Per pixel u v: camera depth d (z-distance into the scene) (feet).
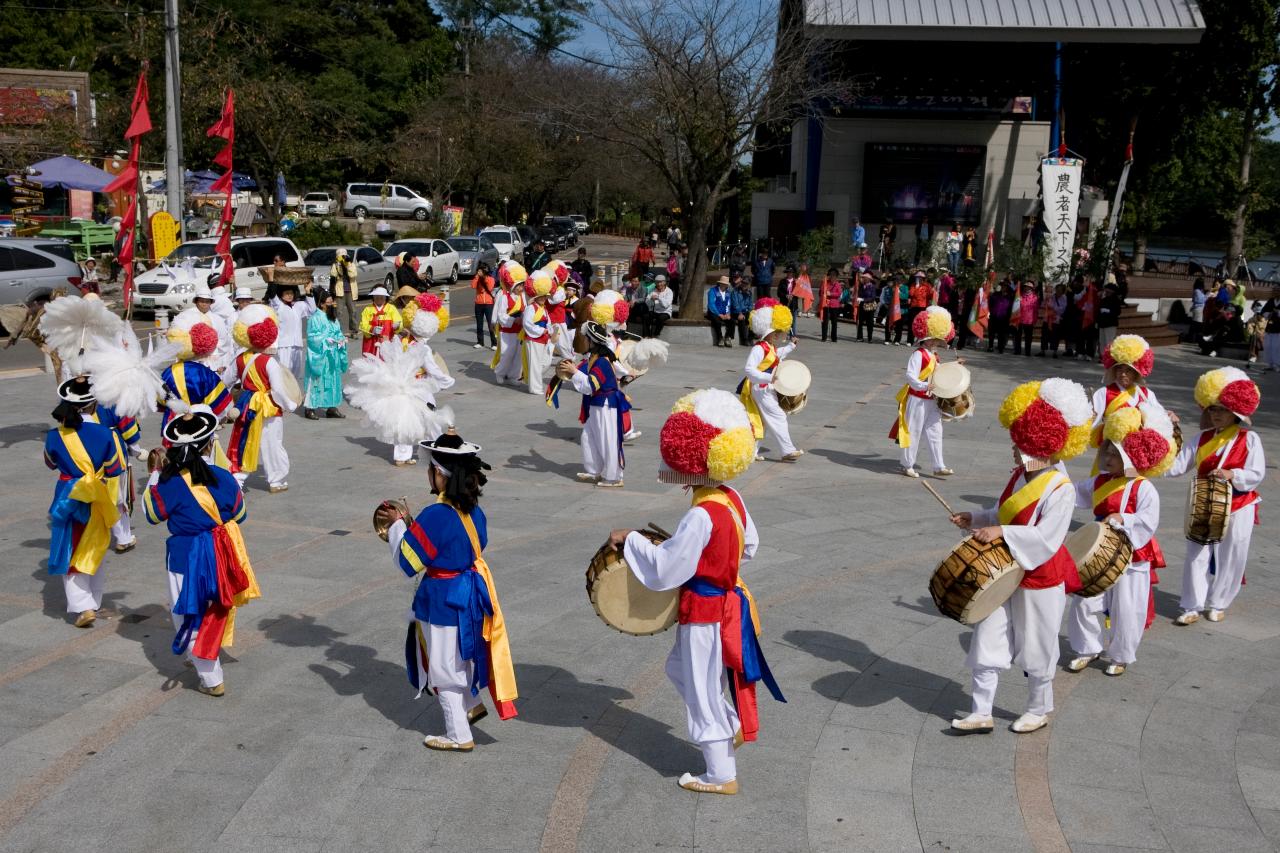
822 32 87.56
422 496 36.17
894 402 56.80
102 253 115.14
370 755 19.27
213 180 142.82
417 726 20.40
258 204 163.94
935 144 119.14
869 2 98.02
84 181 110.42
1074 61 124.88
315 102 158.10
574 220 231.30
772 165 147.64
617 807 17.71
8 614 25.46
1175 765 19.48
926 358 39.91
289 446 42.80
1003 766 19.29
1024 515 19.38
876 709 21.49
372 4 215.31
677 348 73.82
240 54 146.30
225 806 17.52
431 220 176.76
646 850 16.52
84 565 24.26
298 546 30.76
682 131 78.79
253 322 34.32
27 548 30.01
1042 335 80.02
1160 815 17.72
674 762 19.27
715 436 17.34
